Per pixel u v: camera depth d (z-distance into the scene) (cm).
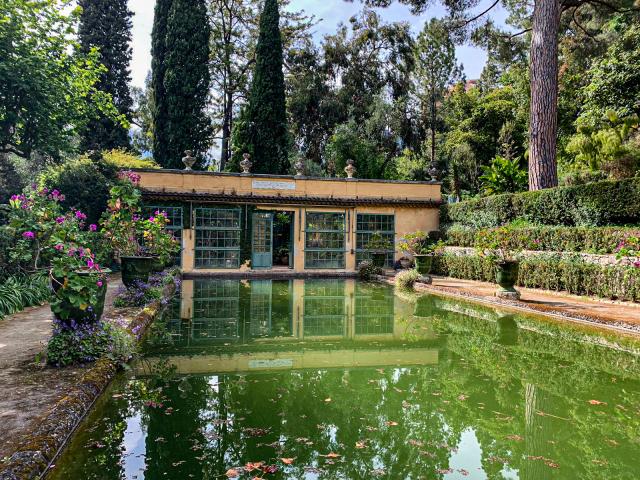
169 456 249
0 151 981
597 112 1331
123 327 489
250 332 583
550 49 1195
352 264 1491
